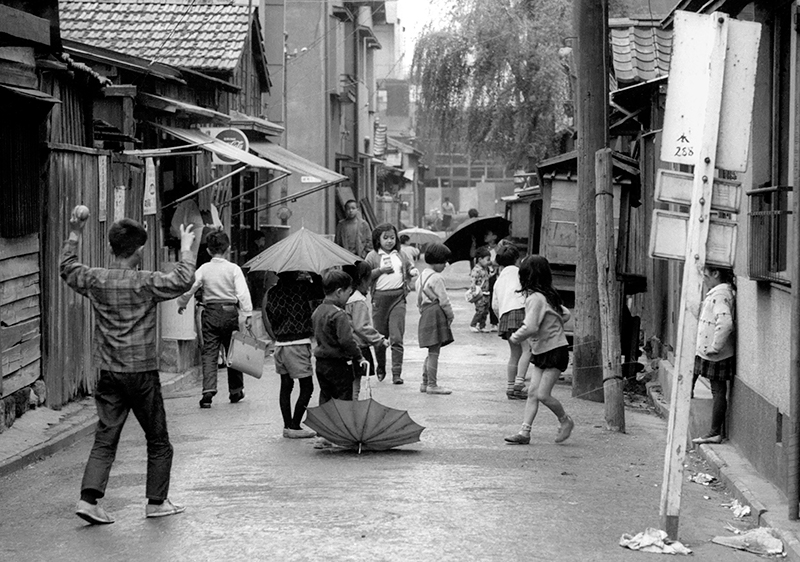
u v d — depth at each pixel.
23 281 12.78
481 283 26.48
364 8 49.38
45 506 9.30
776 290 9.96
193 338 18.62
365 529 8.27
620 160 17.45
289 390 12.66
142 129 19.23
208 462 11.15
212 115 20.62
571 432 13.02
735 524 9.13
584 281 16.64
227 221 25.47
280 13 35.38
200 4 25.77
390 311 17.61
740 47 8.25
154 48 24.02
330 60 39.97
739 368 11.73
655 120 19.11
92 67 18.45
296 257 12.88
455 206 88.00
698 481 10.90
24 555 7.75
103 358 8.62
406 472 10.57
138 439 12.88
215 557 7.54
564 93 36.94
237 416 14.45
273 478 10.27
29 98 12.31
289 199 25.25
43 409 13.33
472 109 38.16
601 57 16.30
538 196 24.91
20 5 11.77
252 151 25.00
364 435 11.45
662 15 25.84
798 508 8.74
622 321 17.30
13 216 12.32
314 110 38.53
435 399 15.82
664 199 8.45
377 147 56.81
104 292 8.60
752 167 10.95
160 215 19.59
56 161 13.75
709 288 12.40
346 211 30.06
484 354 21.94
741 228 11.65
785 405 9.62
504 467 10.96
